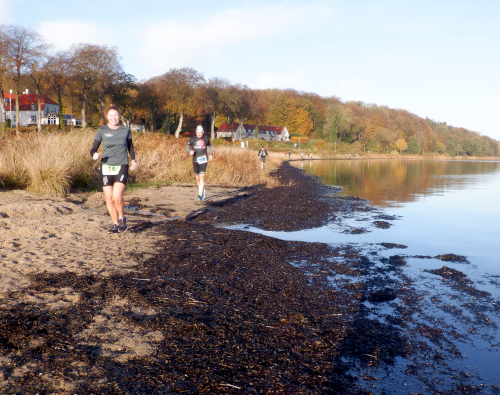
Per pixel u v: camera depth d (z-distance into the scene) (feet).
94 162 36.19
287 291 12.84
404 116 415.64
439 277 14.90
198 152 31.86
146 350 8.46
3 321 9.09
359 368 8.50
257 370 8.14
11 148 32.22
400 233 23.40
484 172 104.06
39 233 17.04
